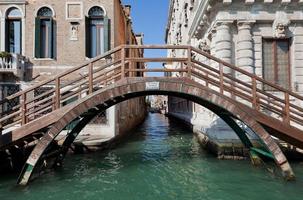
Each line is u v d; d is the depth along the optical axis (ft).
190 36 61.98
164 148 49.67
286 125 28.58
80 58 53.01
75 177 31.17
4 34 52.70
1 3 52.75
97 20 54.39
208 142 43.78
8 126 29.12
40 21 53.16
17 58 50.14
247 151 37.06
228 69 39.52
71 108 28.07
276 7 39.86
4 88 51.13
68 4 53.31
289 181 27.63
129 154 44.04
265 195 24.67
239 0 39.50
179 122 100.01
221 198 24.43
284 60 40.98
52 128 27.76
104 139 47.37
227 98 28.58
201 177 30.30
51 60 52.80
